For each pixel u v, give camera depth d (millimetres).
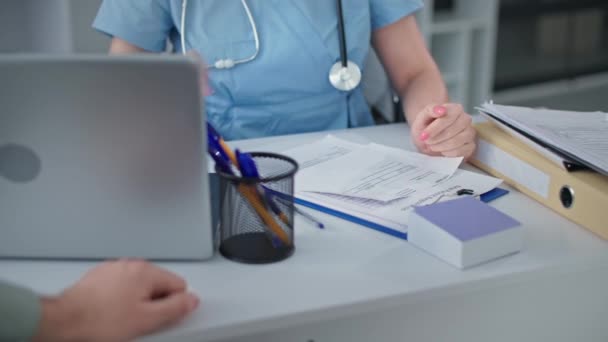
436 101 1494
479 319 955
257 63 1467
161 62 804
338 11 1472
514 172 1147
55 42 1998
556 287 970
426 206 973
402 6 1567
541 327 991
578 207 1020
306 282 869
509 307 961
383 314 911
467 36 3395
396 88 1618
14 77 808
